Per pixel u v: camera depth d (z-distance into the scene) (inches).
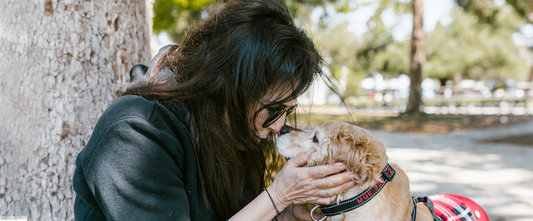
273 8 62.0
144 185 50.3
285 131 86.0
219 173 62.1
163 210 51.3
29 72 72.3
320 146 75.9
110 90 80.6
